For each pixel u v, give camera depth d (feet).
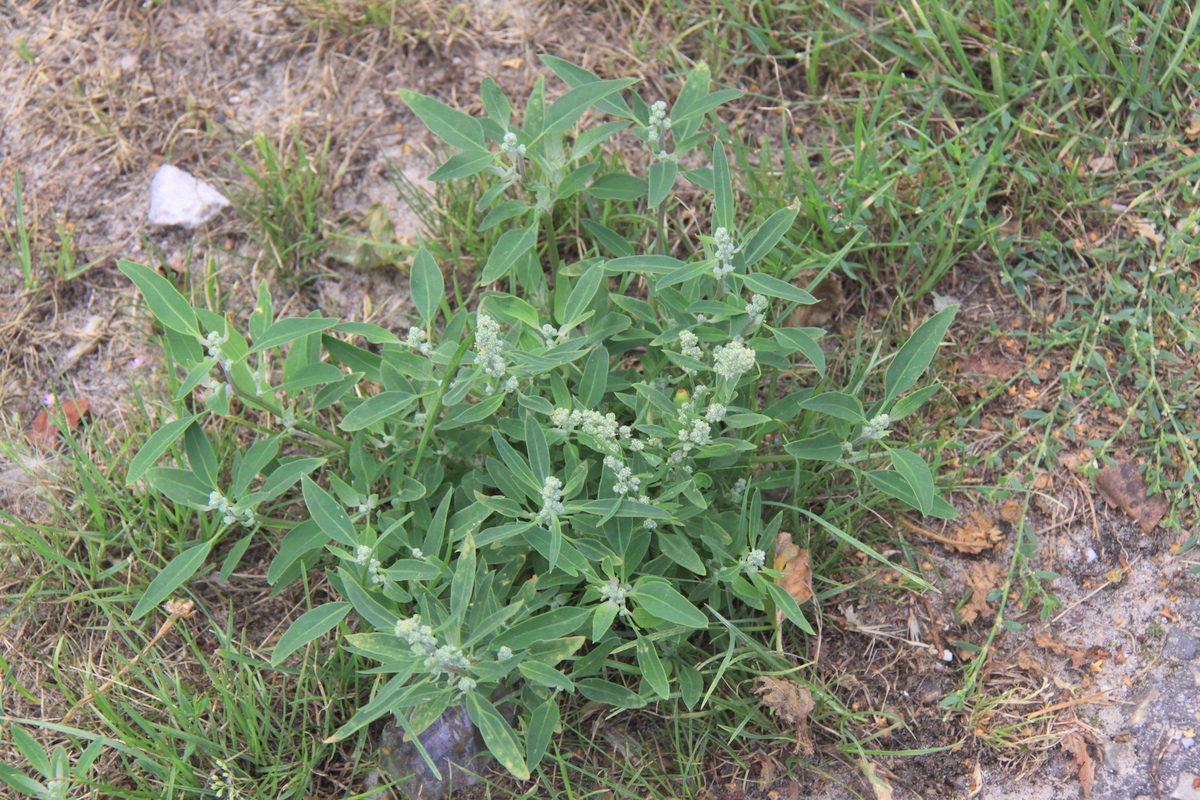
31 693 4.03
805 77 4.54
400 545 3.87
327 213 4.47
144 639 4.08
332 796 3.94
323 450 4.12
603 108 3.96
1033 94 4.38
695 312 3.84
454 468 4.07
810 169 4.32
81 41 4.64
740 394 4.07
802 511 3.90
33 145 4.55
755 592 3.84
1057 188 4.30
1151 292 4.16
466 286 4.40
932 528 4.11
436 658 3.54
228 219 4.48
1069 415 4.14
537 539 3.74
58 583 4.12
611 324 3.96
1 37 4.64
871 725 3.98
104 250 4.45
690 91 3.90
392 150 4.53
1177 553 4.03
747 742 3.97
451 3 4.65
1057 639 4.02
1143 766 3.91
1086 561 4.07
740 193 4.40
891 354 4.25
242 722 3.91
